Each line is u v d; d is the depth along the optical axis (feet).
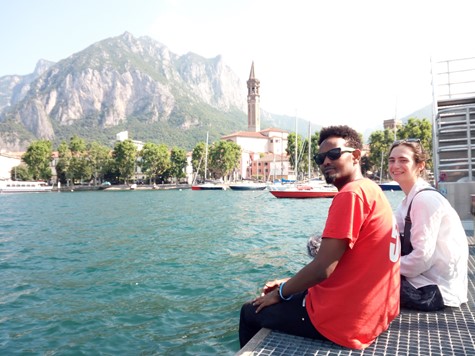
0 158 411.95
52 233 58.54
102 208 120.67
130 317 20.20
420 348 8.26
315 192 152.15
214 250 39.93
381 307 7.98
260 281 26.78
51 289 26.20
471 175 30.22
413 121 283.79
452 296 10.62
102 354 15.84
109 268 32.30
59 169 400.88
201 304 21.99
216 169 415.64
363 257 7.72
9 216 95.25
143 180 442.50
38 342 17.30
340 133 8.59
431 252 10.25
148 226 65.77
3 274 31.14
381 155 303.68
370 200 7.72
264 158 474.08
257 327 9.59
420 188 11.30
